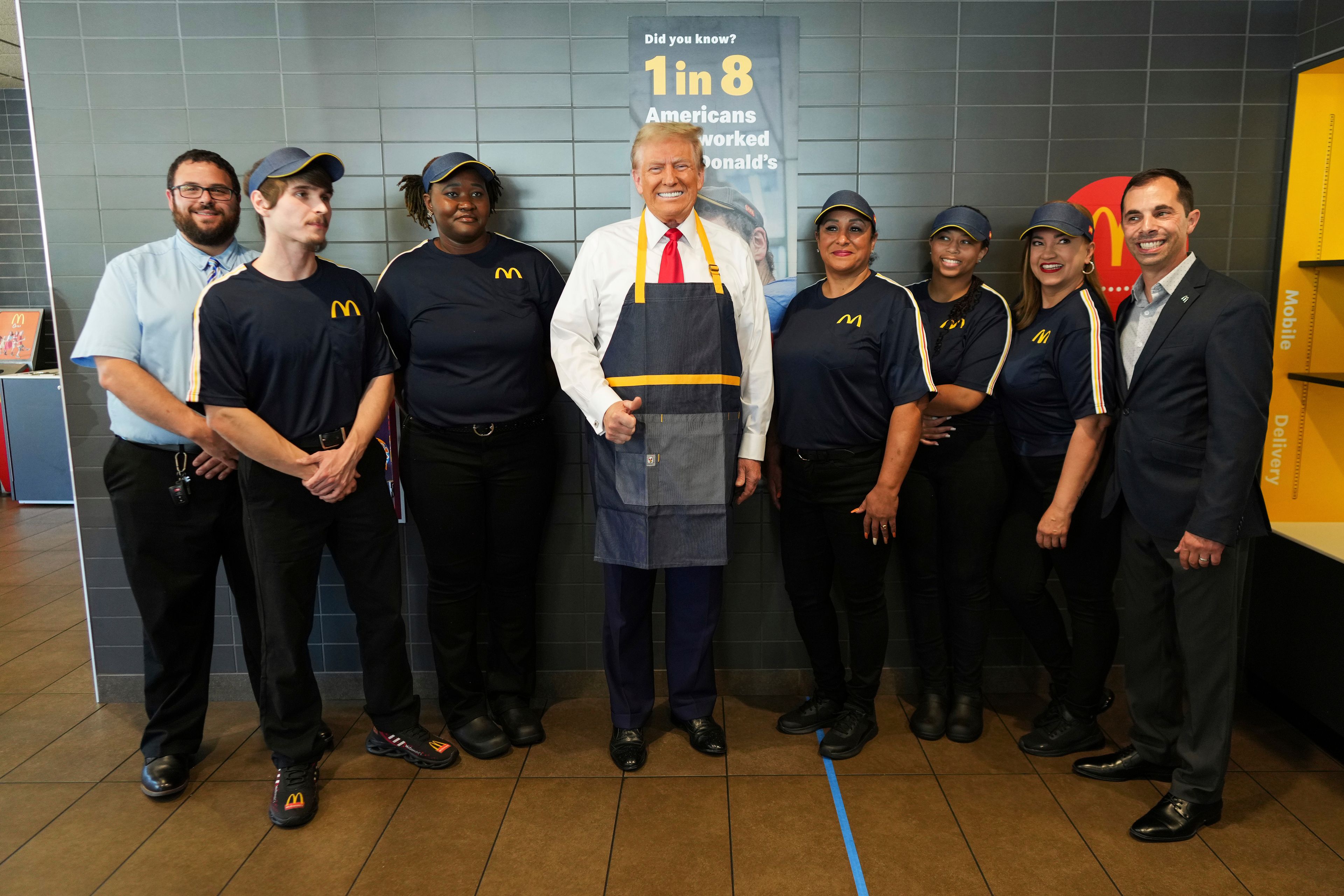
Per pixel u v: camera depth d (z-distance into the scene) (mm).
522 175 2650
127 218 2652
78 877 1946
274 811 2141
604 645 2441
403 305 2365
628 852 2021
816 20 2602
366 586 2281
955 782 2305
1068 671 2518
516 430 2408
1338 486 2734
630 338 2205
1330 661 2428
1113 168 2658
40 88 2604
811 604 2543
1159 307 2045
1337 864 1954
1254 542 2771
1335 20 2430
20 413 5484
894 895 1866
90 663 3164
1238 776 2320
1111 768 2293
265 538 2094
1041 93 2629
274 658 2133
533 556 2564
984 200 2672
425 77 2611
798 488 2441
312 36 2592
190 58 2596
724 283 2246
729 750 2486
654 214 2203
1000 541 2496
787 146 2646
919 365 2246
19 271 6051
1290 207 2631
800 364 2350
